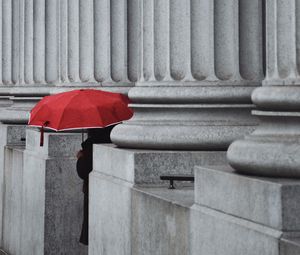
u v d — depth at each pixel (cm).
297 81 969
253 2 1323
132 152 1303
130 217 1295
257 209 911
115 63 1817
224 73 1330
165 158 1294
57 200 1805
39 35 2297
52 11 2286
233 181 962
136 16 1817
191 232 1065
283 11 987
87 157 1622
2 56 2706
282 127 969
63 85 1897
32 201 1936
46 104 1602
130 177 1307
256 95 998
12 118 2314
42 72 2294
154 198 1190
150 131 1345
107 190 1409
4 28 2698
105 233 1423
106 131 1623
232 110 1341
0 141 2352
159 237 1174
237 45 1323
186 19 1342
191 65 1341
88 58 1869
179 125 1334
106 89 1809
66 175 1806
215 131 1316
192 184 1290
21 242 2077
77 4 1891
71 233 1809
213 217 997
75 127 1563
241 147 977
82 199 1812
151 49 1381
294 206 874
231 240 951
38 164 1869
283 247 854
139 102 1388
